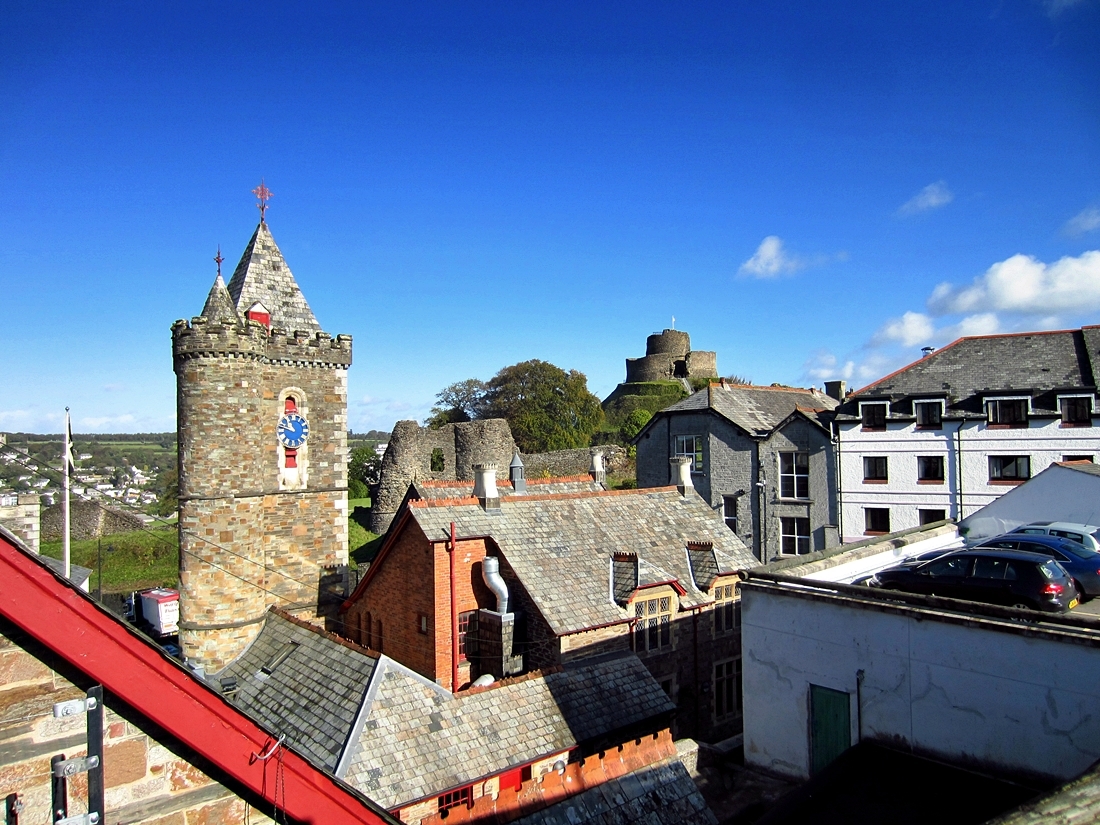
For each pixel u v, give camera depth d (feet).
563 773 52.60
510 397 253.44
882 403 129.39
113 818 16.63
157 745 17.33
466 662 67.87
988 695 35.73
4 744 15.56
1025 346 129.90
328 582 90.74
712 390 152.66
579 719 56.39
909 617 38.86
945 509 123.75
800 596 44.04
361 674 53.83
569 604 66.74
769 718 45.68
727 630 81.46
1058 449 115.24
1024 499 74.08
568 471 200.95
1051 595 43.70
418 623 69.31
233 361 81.87
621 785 51.80
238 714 17.83
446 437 189.57
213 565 80.12
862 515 130.62
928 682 38.04
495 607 68.13
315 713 52.75
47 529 152.97
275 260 95.50
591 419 261.24
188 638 79.56
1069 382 118.42
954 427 123.44
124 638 16.34
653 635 72.59
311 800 18.90
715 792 48.52
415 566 70.08
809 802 35.63
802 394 173.47
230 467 81.35
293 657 65.26
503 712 54.03
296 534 89.61
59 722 16.14
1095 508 69.21
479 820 47.44
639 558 77.46
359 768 45.60
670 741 58.49
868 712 40.42
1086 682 32.58
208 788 17.98
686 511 91.50
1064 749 33.12
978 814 33.27
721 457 146.10
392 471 177.17
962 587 46.65
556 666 61.26
